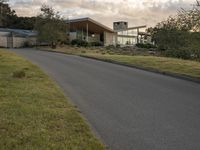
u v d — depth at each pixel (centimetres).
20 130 611
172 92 1195
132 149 577
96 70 1866
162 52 3791
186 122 769
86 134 618
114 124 736
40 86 1116
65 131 625
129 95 1105
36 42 5656
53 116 727
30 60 2325
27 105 813
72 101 967
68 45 5553
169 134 670
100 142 582
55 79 1425
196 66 2006
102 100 1005
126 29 7731
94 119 774
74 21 6106
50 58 2672
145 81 1477
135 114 835
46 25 4959
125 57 2717
